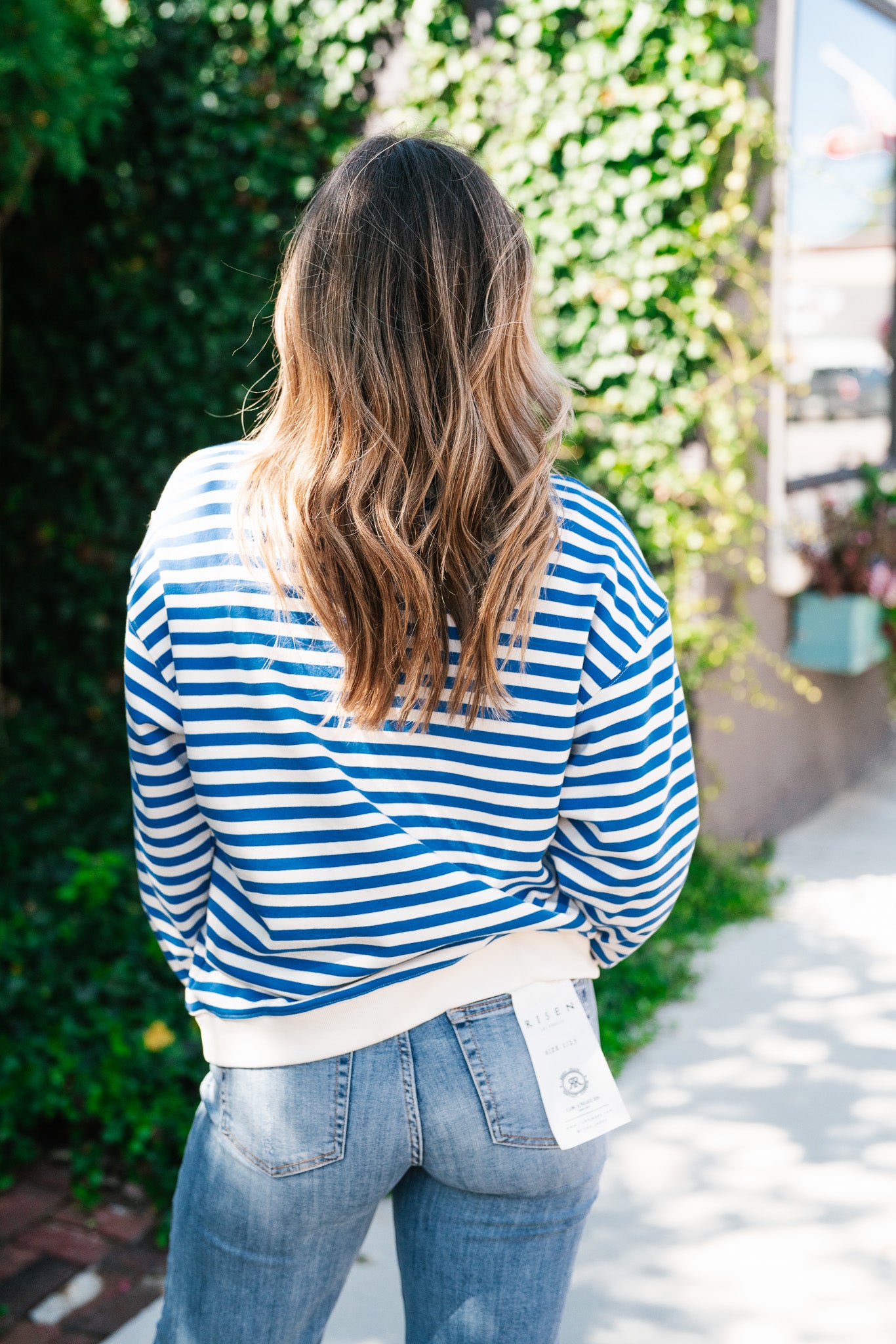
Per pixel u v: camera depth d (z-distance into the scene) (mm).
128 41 4309
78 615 5012
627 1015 3051
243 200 4445
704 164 3596
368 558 932
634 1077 2818
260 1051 1026
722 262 3736
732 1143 2529
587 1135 1026
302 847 989
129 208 4609
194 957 1170
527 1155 1012
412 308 942
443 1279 1062
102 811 4387
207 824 1105
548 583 973
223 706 990
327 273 958
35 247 4812
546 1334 1072
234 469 1023
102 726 5004
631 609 1002
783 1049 2939
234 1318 1065
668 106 3600
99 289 4707
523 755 988
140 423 4781
